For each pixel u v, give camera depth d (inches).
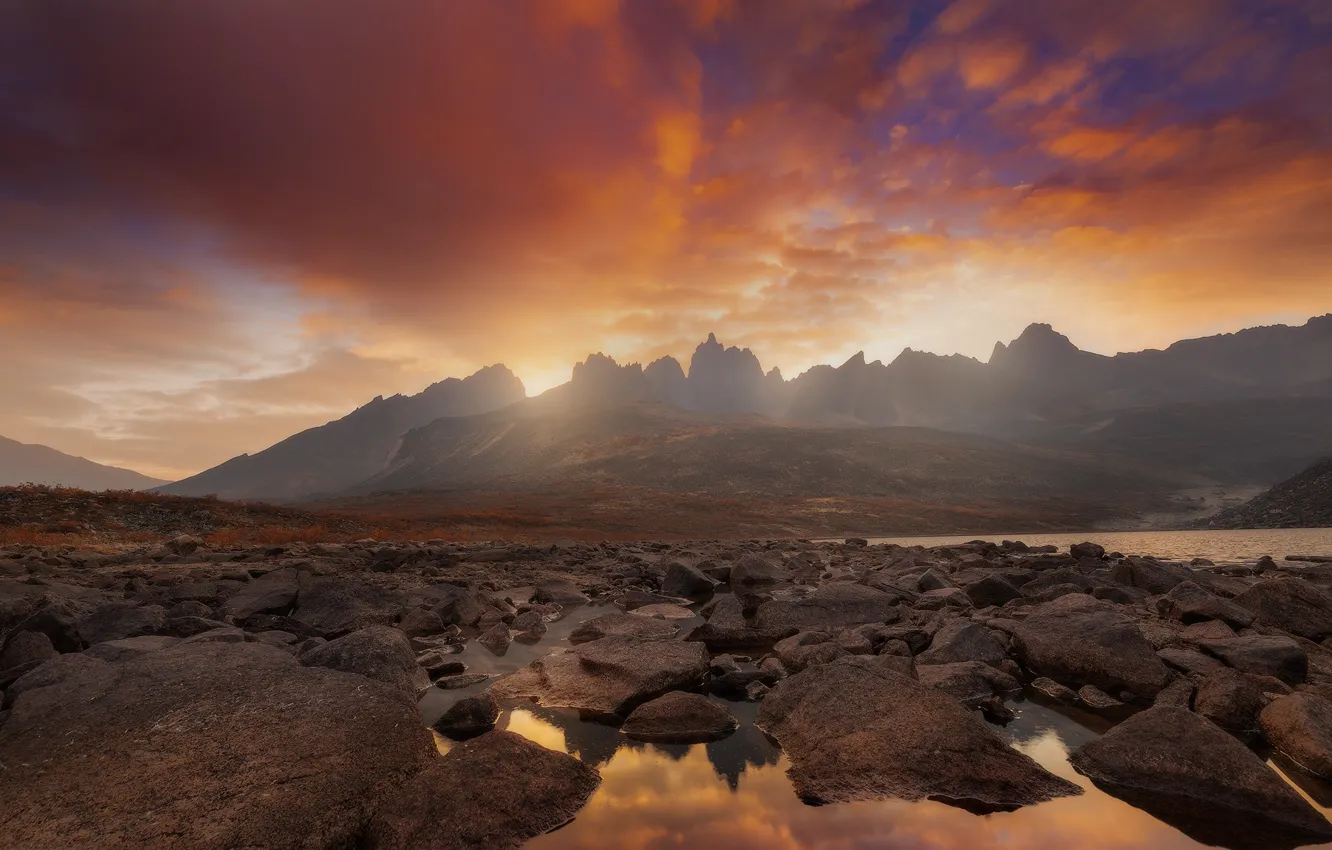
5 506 1063.0
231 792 170.6
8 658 304.2
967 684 289.1
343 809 171.2
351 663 289.3
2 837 153.7
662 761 217.9
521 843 160.4
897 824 167.2
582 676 308.8
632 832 164.7
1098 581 575.2
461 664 347.6
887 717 226.4
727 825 168.2
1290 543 1948.8
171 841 152.6
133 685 226.1
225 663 245.1
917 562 882.8
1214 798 181.5
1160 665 291.1
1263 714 235.8
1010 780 190.5
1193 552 1510.8
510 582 730.2
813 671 274.5
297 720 204.8
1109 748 210.2
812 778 198.1
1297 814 171.0
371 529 1576.0
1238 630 361.1
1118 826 165.8
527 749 201.9
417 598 519.8
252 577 636.1
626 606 597.0
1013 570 686.5
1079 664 303.9
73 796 168.7
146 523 1173.7
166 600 474.3
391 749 199.0
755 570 764.0
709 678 327.6
